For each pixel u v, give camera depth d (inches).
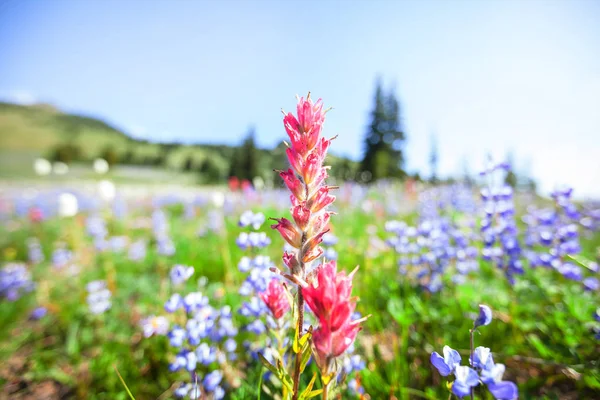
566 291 16.6
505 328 15.4
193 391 11.9
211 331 12.5
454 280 18.7
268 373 11.6
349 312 5.8
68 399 15.1
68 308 23.0
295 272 6.8
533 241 20.5
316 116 7.1
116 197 60.5
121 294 22.5
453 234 21.6
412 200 53.6
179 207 67.7
